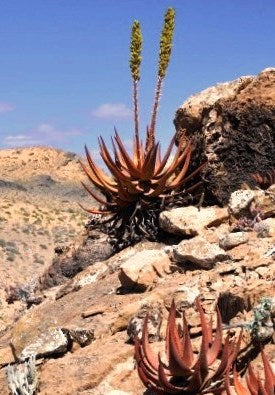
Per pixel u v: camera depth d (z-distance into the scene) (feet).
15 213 272.72
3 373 25.36
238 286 24.00
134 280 28.53
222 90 40.34
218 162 37.55
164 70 37.09
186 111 40.50
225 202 37.14
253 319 20.79
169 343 18.71
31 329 28.25
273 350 20.11
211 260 27.27
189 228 33.37
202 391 18.95
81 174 495.82
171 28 36.42
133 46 36.88
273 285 22.22
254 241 28.73
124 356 22.36
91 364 22.34
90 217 44.70
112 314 26.66
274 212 32.32
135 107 37.04
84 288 32.19
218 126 37.93
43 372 23.13
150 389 19.21
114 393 20.40
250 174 37.14
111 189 37.09
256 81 38.78
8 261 197.57
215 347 19.75
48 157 516.73
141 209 36.29
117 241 37.47
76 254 41.81
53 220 278.67
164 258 28.91
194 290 24.66
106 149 35.32
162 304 24.13
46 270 43.88
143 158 36.50
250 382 17.63
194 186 36.78
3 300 104.01
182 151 39.73
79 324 26.68
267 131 37.04
